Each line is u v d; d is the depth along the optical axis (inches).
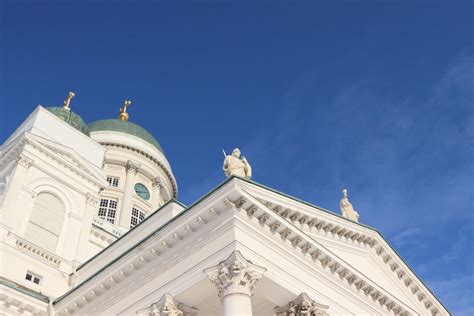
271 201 837.8
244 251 751.7
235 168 846.5
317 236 947.3
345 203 1114.1
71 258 1243.2
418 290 1132.5
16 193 1213.1
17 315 987.9
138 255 868.6
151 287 842.2
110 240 1400.1
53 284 1156.5
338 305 872.3
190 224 808.3
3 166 1314.0
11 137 1413.6
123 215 1883.6
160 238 840.9
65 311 981.8
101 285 920.9
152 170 2133.4
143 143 2170.3
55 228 1261.1
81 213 1339.8
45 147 1318.9
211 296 823.1
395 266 1103.0
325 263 881.5
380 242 1064.8
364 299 938.7
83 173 1387.8
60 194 1317.7
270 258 791.7
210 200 784.9
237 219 768.3
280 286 778.2
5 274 1080.8
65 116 1530.5
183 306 796.0
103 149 1502.2
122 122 2250.2
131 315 841.5
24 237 1181.1
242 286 717.3
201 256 787.4
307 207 910.4
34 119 1354.6
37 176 1284.4
